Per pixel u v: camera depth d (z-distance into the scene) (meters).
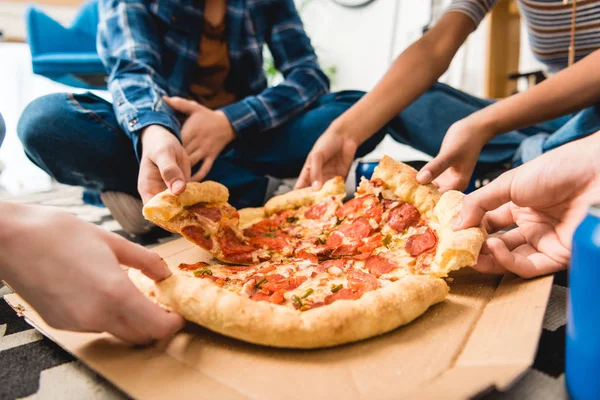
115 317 0.36
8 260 0.35
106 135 0.77
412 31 2.02
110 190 0.83
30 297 0.36
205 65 1.03
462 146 0.62
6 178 1.92
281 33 1.10
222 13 1.01
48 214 0.37
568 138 0.78
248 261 0.56
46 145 0.75
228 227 0.59
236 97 1.12
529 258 0.48
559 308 0.46
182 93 0.97
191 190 0.56
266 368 0.37
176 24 0.95
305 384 0.35
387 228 0.58
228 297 0.41
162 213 0.53
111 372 0.36
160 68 0.91
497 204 0.48
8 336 0.46
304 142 0.93
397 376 0.35
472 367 0.35
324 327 0.39
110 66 0.87
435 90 1.02
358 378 0.35
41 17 1.48
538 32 1.00
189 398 0.33
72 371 0.40
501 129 0.66
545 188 0.45
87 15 1.58
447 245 0.47
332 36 2.28
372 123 0.83
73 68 1.41
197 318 0.41
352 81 2.26
